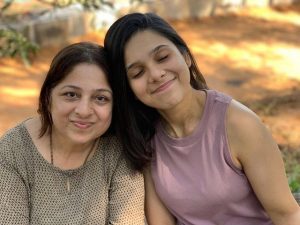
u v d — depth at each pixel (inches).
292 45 182.4
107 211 52.0
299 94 140.4
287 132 117.6
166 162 51.6
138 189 52.1
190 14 204.2
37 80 147.5
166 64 47.5
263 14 213.5
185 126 50.4
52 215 49.8
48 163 49.9
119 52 47.8
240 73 157.5
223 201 50.6
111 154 51.7
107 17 183.2
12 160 49.7
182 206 51.8
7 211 48.9
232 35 190.1
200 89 51.4
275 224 51.8
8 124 123.0
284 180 50.1
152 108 51.8
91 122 48.2
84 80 47.1
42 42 167.9
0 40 123.7
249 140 48.6
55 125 48.8
